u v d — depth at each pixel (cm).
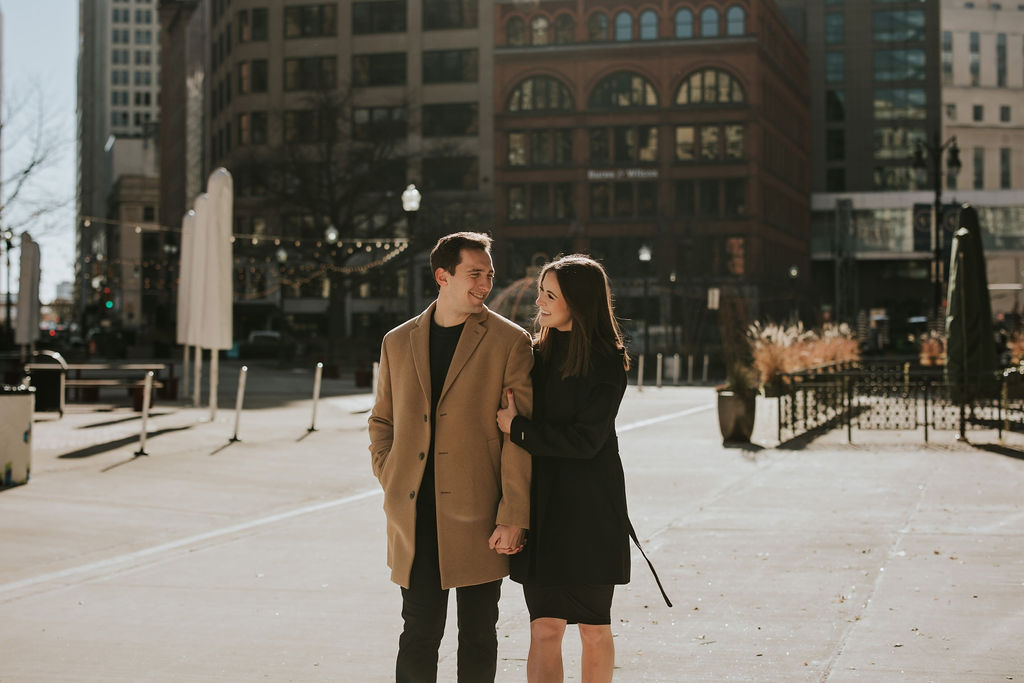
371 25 8350
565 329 441
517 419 421
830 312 9131
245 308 7888
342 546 883
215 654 583
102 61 18625
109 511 1041
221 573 783
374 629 634
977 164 11175
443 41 8238
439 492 425
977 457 1480
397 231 6962
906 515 1007
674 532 932
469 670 434
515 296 4991
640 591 723
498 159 7944
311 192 5478
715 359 4822
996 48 11300
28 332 2695
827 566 792
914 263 10000
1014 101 11300
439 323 443
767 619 647
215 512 1048
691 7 7712
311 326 8212
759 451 1591
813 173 10394
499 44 8000
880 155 10319
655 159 7744
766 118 7925
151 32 18812
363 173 5881
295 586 742
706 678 535
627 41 7781
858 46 10331
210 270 2023
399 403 436
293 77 8462
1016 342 2569
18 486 1191
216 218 2023
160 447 1587
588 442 418
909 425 1902
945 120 11112
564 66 7850
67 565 809
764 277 7500
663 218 7500
